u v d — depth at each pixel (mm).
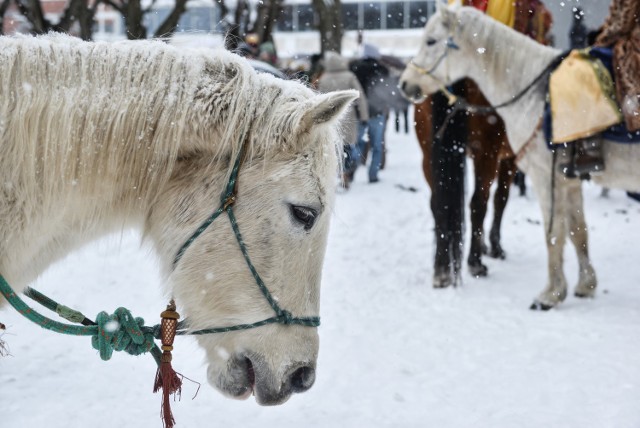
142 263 6914
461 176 6352
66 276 6453
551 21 7520
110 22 22500
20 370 4398
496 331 5207
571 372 4355
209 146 2484
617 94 5328
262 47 12898
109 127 2418
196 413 3852
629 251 7527
